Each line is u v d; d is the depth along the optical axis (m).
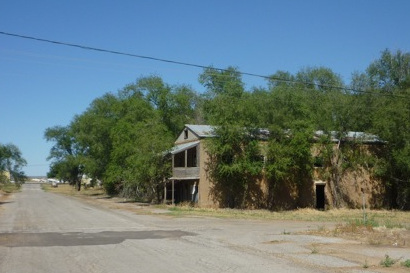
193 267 11.23
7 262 12.15
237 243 16.33
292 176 44.28
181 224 25.27
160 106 67.44
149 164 46.59
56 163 104.00
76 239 17.56
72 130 95.06
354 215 36.94
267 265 11.50
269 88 63.66
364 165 47.41
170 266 11.40
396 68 61.62
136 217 30.59
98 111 73.06
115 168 57.09
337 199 46.09
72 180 106.19
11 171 105.12
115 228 22.48
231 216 32.84
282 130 42.50
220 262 11.98
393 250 14.42
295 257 12.90
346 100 45.81
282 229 22.38
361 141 46.31
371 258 12.73
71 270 10.95
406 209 47.56
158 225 24.44
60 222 26.12
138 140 48.28
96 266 11.47
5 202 51.69
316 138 45.28
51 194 81.69
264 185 44.28
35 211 36.38
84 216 31.19
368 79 49.94
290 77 69.62
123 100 66.94
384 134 44.38
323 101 48.66
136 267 11.29
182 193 48.47
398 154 44.03
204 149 43.16
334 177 46.34
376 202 47.88
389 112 44.22
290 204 44.81
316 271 10.68
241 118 42.28
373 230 20.25
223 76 72.44
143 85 67.75
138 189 57.19
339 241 16.81
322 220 30.44
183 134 48.56
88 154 76.81
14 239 17.56
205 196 42.62
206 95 71.62
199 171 42.88
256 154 42.56
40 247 15.19
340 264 11.70
